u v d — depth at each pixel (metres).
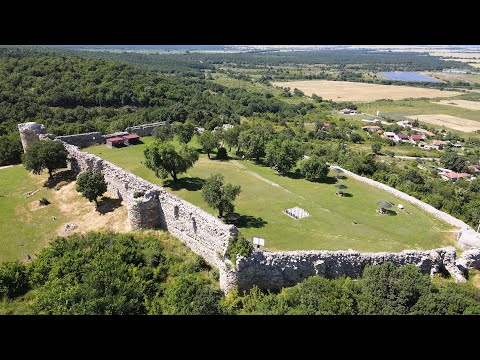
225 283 30.64
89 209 48.28
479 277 35.47
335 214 53.41
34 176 59.19
